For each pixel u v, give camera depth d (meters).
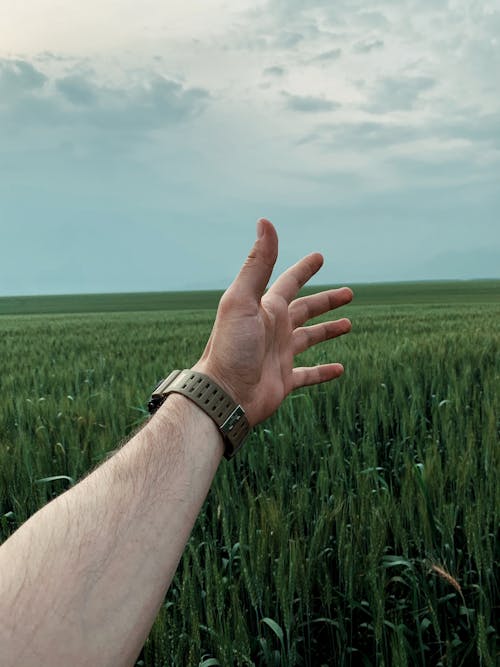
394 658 1.20
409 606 1.68
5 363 6.82
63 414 3.36
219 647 1.28
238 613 1.29
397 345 6.05
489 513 1.71
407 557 1.63
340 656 1.48
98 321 19.08
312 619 1.65
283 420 3.13
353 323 11.96
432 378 4.18
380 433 3.27
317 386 3.90
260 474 2.50
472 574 1.75
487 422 2.66
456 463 2.16
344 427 3.09
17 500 2.14
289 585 1.34
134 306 40.75
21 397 3.76
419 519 1.72
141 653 1.41
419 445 2.59
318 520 1.72
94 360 6.72
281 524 1.58
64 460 2.66
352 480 2.32
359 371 4.23
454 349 5.50
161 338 10.22
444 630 1.63
